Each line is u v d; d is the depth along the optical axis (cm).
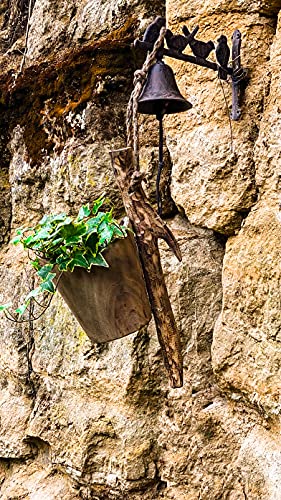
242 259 138
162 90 114
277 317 127
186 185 151
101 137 172
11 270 201
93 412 166
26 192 199
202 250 155
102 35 182
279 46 129
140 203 112
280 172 128
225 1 142
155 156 164
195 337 152
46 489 177
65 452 171
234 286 140
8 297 198
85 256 115
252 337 135
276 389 127
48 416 179
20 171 200
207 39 146
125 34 172
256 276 133
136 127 111
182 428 152
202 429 149
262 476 130
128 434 157
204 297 153
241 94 137
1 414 193
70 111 178
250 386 135
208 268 154
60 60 187
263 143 133
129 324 120
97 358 167
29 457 188
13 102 203
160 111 124
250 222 137
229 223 142
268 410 129
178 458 151
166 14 158
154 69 116
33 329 188
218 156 142
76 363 171
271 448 130
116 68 171
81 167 172
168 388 157
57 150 184
